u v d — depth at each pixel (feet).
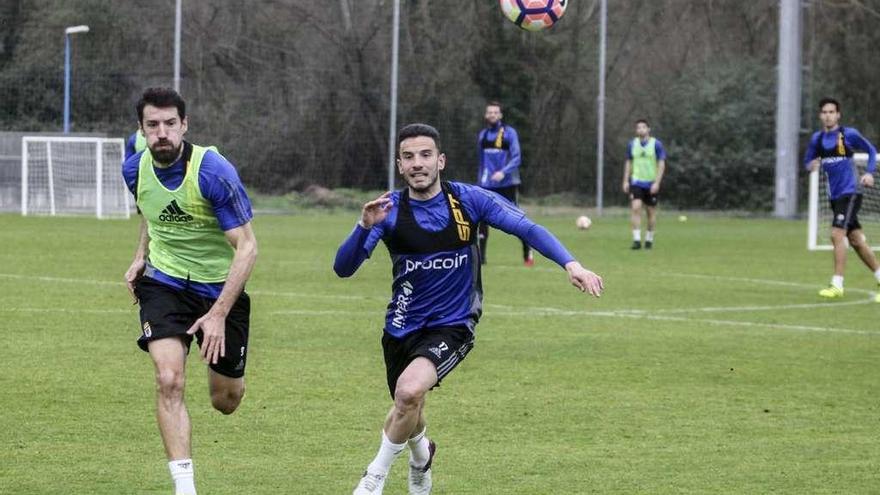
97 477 61.16
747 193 344.28
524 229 57.00
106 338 105.40
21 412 75.87
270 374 90.74
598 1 339.16
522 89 334.65
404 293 58.23
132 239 213.87
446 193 57.77
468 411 78.95
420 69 329.11
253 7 321.93
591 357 100.94
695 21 351.25
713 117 346.33
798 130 329.72
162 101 55.77
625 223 298.97
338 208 317.22
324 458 66.33
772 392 86.84
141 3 312.50
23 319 115.75
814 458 67.36
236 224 57.36
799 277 172.45
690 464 65.72
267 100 321.93
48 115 307.58
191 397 81.97
